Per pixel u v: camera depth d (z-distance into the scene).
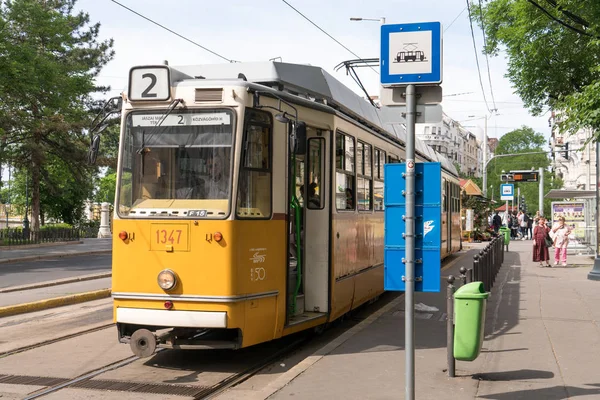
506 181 35.16
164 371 8.32
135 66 8.50
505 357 8.66
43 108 35.25
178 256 8.05
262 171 8.48
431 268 5.82
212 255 7.96
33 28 31.81
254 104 8.32
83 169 40.34
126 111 8.54
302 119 9.25
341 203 10.32
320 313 9.69
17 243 34.94
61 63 34.47
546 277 19.80
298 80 9.68
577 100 13.72
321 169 9.84
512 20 20.50
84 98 42.34
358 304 11.54
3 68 28.48
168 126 8.38
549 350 9.09
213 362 8.86
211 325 7.91
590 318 11.88
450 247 25.23
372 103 14.26
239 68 9.39
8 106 33.19
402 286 5.99
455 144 130.12
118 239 8.28
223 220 7.97
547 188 86.12
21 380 7.81
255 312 8.25
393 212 6.06
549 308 13.17
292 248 9.52
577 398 6.71
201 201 8.13
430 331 10.54
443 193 23.17
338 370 7.88
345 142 10.58
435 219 5.84
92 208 60.84
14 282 18.22
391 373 7.74
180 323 7.99
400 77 5.87
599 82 13.31
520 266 24.11
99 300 15.32
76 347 9.73
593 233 28.89
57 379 7.86
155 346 7.98
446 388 7.11
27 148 37.12
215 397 7.26
